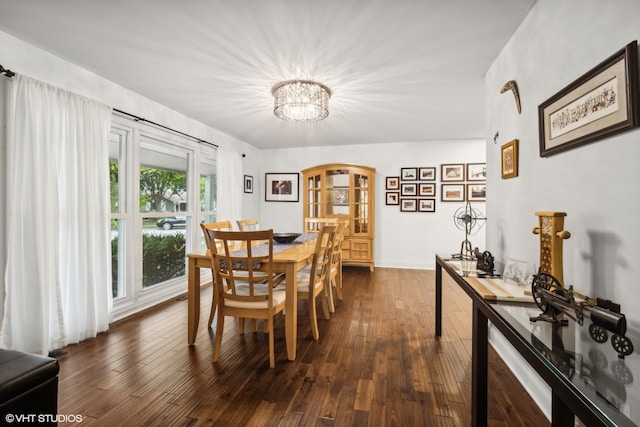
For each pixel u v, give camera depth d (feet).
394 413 4.92
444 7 5.47
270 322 6.46
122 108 9.27
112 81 8.87
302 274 9.46
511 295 4.07
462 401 5.24
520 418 4.84
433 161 16.76
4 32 6.38
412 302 10.95
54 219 7.11
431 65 7.69
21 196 6.52
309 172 16.93
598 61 3.75
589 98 3.82
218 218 13.79
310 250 8.51
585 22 4.00
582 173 4.07
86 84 8.13
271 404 5.14
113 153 9.47
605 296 3.63
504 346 6.76
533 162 5.45
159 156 11.32
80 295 7.66
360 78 8.49
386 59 7.39
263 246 9.53
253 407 5.06
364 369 6.30
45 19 5.92
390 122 12.98
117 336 7.98
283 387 5.64
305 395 5.40
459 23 5.93
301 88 8.66
